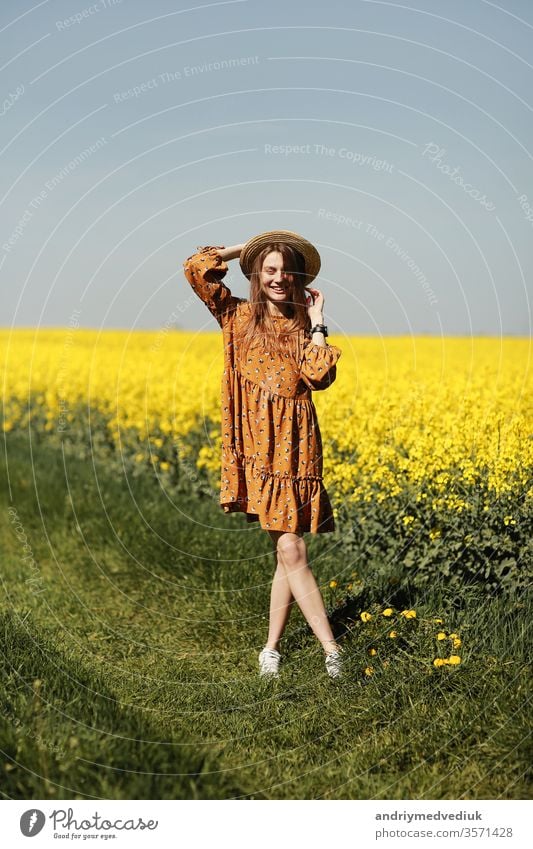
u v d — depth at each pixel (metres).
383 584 4.86
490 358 11.02
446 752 3.43
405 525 5.20
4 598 5.54
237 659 4.57
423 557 4.93
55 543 6.64
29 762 3.17
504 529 4.70
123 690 4.14
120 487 7.92
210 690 4.12
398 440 5.90
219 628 4.95
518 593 4.47
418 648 4.17
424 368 9.45
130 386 10.34
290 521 4.06
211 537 6.27
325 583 5.18
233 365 4.17
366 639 4.27
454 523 4.80
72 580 5.93
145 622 5.19
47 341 19.67
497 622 4.18
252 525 6.55
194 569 5.76
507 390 7.43
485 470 5.10
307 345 4.06
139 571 5.93
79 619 5.23
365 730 3.67
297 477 4.09
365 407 6.99
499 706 3.56
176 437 7.79
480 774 3.31
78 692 3.67
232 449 4.17
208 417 8.03
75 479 8.20
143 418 8.72
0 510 7.50
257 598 5.18
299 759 3.51
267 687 4.03
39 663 3.92
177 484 7.93
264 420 4.07
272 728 3.74
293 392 4.08
